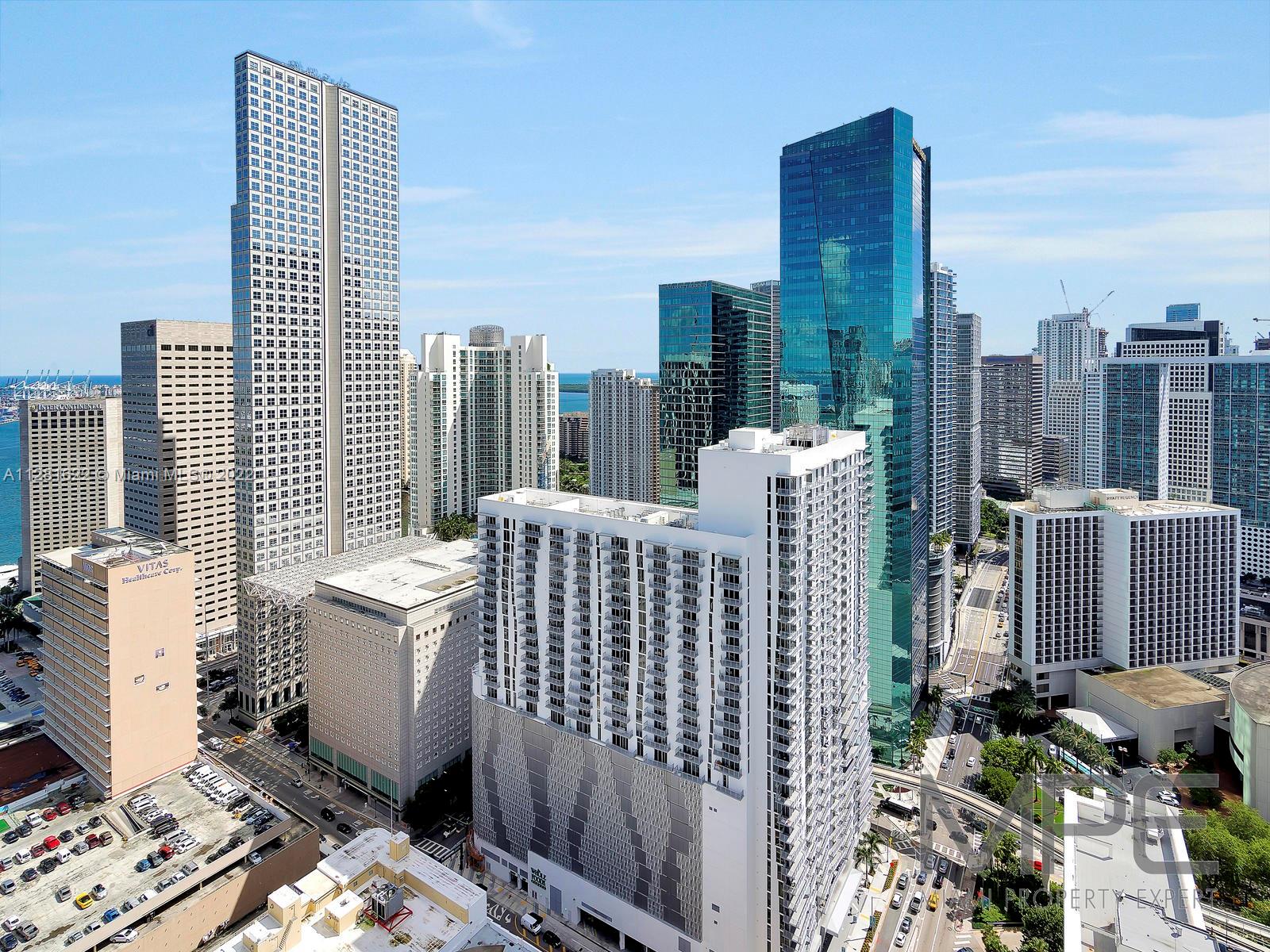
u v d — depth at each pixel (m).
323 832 189.88
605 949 151.38
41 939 124.06
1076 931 123.19
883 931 155.12
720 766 135.12
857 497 162.88
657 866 144.75
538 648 162.00
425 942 107.31
